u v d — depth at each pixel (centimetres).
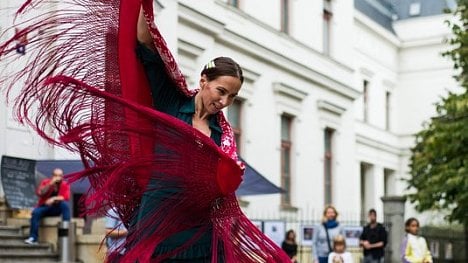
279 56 2334
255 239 325
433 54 3862
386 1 3975
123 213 333
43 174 1391
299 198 2461
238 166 314
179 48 1822
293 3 2483
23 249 1213
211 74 328
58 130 327
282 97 2369
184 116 331
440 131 2172
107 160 317
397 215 2178
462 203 2172
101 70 335
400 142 3869
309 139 2556
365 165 3509
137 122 310
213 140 331
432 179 2178
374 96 3581
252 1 2225
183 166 311
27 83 331
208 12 1958
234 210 325
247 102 2178
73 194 1435
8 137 1400
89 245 1259
